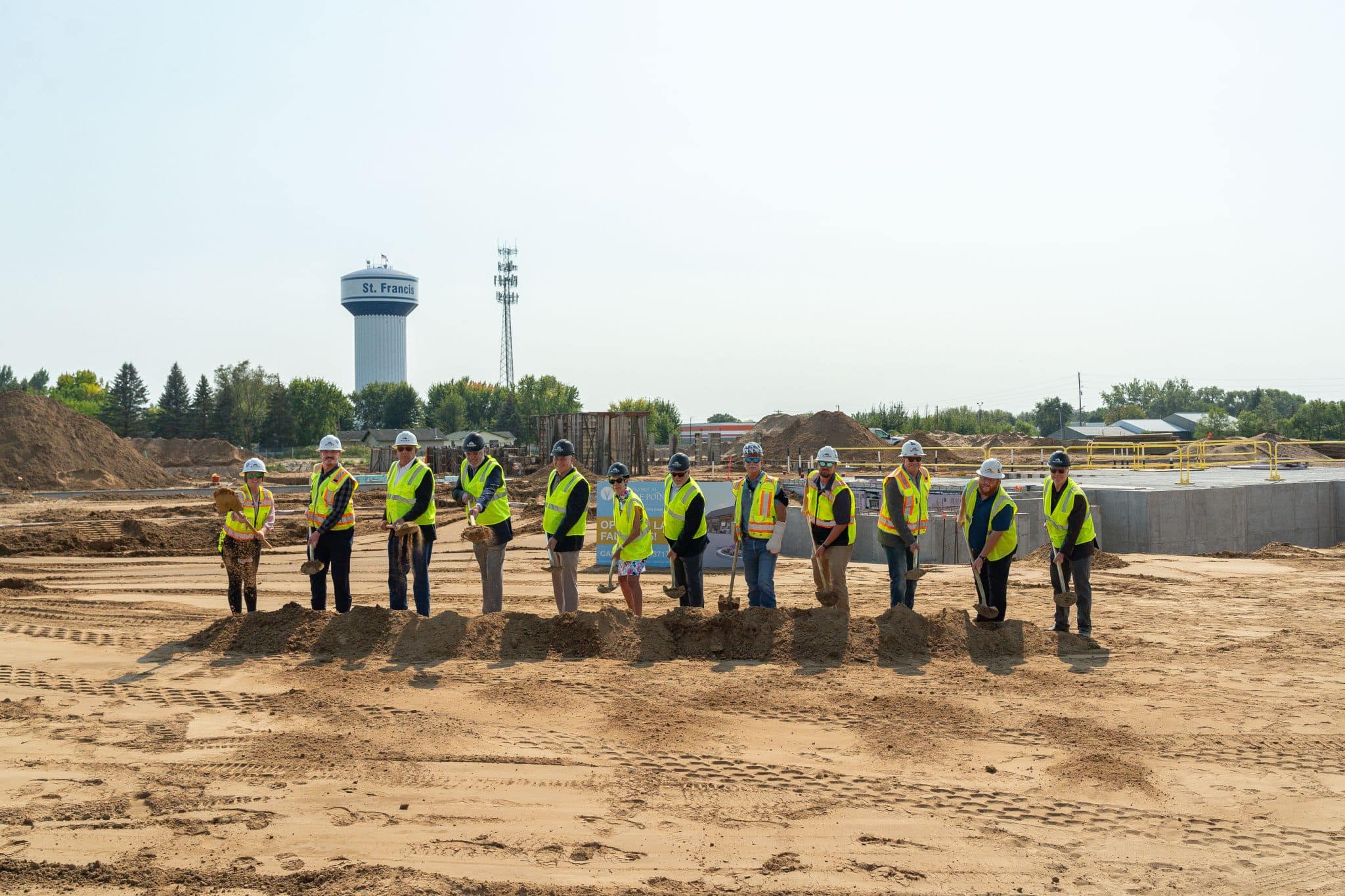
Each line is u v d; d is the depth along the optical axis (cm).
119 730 693
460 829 528
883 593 1409
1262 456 5603
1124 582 1502
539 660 914
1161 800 584
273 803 560
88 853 490
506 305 11425
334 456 1051
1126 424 10969
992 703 782
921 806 571
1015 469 3972
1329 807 578
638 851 505
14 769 609
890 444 5556
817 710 758
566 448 1033
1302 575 1597
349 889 455
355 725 709
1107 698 799
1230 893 470
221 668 873
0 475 4528
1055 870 490
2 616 1137
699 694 800
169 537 2198
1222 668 907
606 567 1753
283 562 1855
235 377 10075
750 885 469
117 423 9681
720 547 1717
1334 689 832
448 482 4062
